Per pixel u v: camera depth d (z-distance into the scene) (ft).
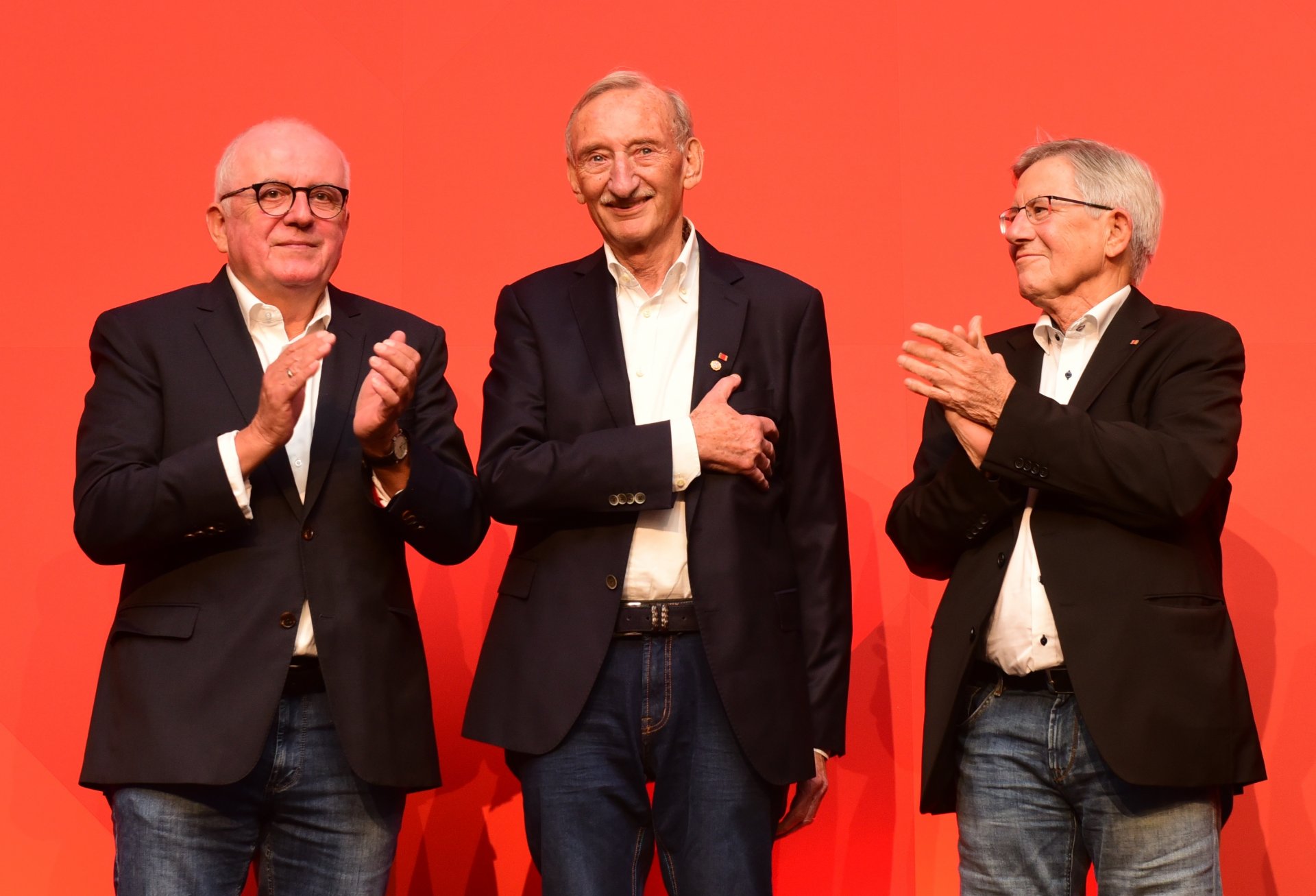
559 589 7.70
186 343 7.86
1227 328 7.80
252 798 7.52
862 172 10.56
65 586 9.99
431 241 10.51
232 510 7.29
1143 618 7.30
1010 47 10.59
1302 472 10.03
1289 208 10.30
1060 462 7.30
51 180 10.36
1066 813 7.66
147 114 10.46
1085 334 8.09
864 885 10.07
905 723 10.20
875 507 10.34
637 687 7.61
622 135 8.10
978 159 10.53
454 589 10.40
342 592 7.61
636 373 8.08
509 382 8.18
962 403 7.47
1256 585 9.97
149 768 7.16
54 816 9.77
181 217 10.37
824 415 8.27
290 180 7.95
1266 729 9.85
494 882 10.03
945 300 10.43
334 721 7.47
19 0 10.50
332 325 8.24
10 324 10.20
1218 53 10.48
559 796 7.54
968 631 7.64
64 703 9.87
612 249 8.38
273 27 10.59
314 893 7.77
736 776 7.61
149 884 7.24
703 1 10.63
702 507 7.69
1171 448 7.32
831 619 8.08
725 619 7.57
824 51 10.59
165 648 7.39
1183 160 10.39
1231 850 9.78
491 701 7.72
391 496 7.70
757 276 8.41
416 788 7.73
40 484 10.06
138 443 7.57
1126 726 7.15
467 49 10.64
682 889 7.72
